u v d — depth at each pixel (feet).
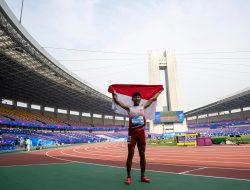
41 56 94.12
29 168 24.11
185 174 17.76
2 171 21.88
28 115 156.97
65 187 13.75
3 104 153.07
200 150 51.03
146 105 15.53
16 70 106.83
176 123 219.82
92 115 246.27
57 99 175.94
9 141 93.04
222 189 12.21
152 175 17.58
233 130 220.43
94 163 28.78
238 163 24.91
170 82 243.40
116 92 15.80
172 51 252.01
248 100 217.97
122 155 43.98
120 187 13.35
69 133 180.55
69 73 119.55
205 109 269.03
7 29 70.38
